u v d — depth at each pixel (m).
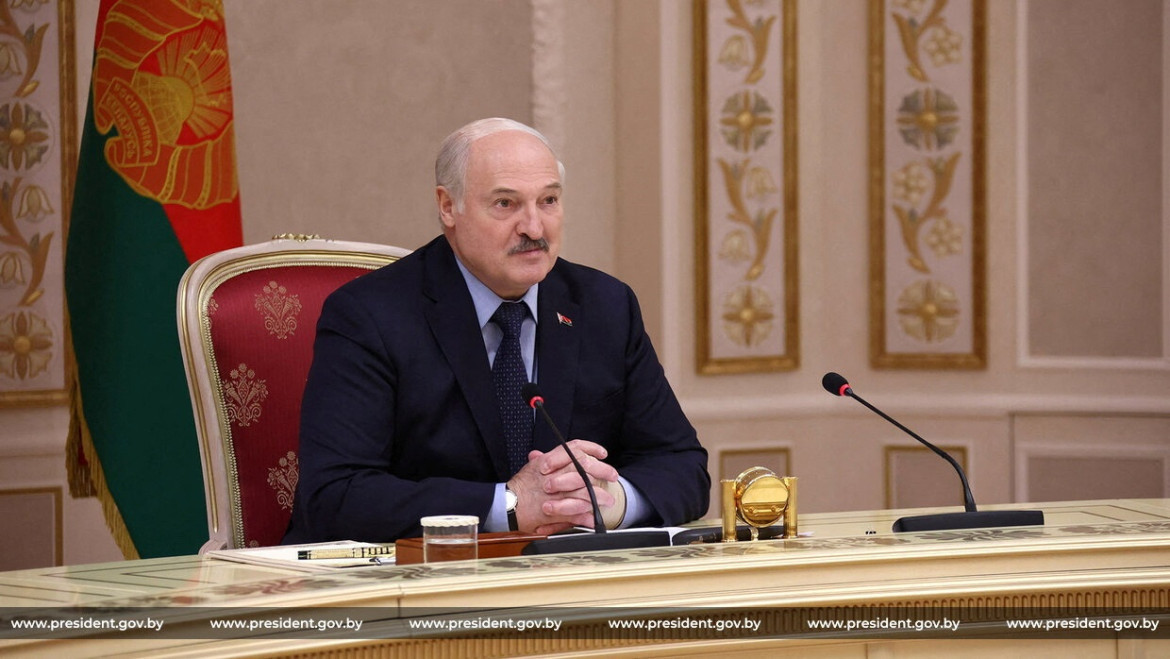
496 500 6.16
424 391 6.73
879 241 14.30
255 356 7.60
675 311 13.67
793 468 14.23
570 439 7.04
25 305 11.32
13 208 11.27
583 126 13.48
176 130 9.28
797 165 14.23
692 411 13.75
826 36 14.32
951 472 14.13
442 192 6.88
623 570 4.51
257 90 12.85
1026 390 13.98
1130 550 4.98
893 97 14.26
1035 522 5.93
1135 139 13.65
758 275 14.08
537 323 7.12
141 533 8.95
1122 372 13.70
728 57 13.86
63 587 4.67
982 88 13.97
